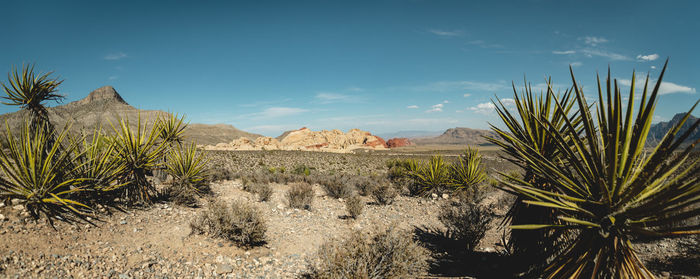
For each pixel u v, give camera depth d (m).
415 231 8.10
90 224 5.61
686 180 2.43
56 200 5.42
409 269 4.63
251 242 6.41
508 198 11.84
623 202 2.82
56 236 4.81
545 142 4.09
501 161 30.64
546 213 3.99
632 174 3.02
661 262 4.46
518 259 4.47
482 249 6.61
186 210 8.02
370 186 14.26
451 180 13.13
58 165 5.73
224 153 43.09
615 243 2.95
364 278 3.92
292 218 8.80
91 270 4.21
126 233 5.70
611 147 2.75
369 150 99.25
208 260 5.33
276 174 17.94
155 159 8.16
